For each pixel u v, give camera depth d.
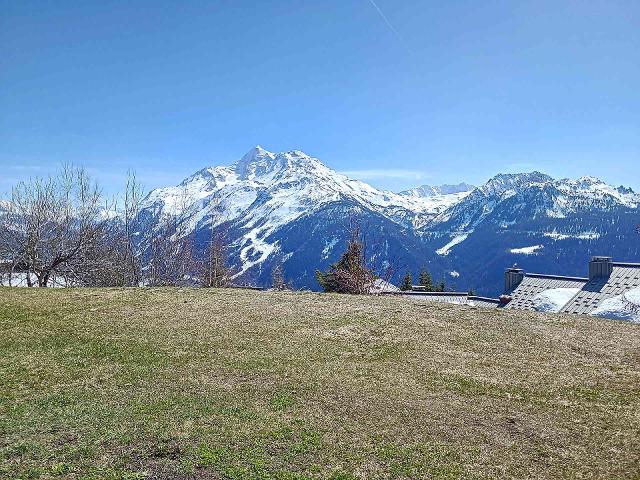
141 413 15.07
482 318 28.94
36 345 22.34
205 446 12.98
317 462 12.47
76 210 55.47
